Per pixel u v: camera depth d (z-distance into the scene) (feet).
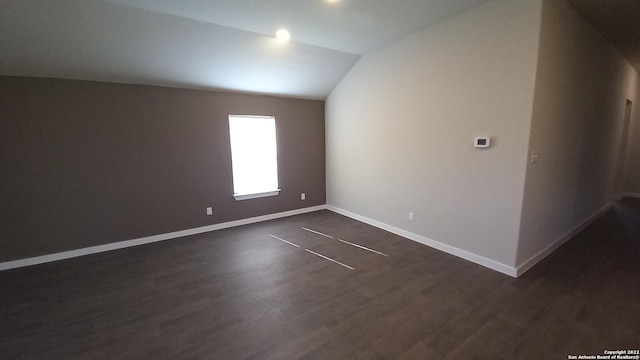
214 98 12.26
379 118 11.93
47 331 5.98
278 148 14.34
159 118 11.14
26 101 8.92
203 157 12.28
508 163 7.70
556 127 8.29
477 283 7.59
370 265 8.86
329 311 6.49
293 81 12.98
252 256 9.77
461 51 8.49
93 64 9.16
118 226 10.75
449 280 7.79
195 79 11.13
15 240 9.15
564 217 10.00
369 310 6.49
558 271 8.14
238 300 7.03
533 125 7.27
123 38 8.50
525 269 8.21
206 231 12.67
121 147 10.52
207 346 5.44
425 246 10.34
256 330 5.88
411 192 10.87
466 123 8.62
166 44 9.13
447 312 6.34
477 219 8.67
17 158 8.97
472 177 8.65
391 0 7.50
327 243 10.89
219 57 10.28
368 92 12.34
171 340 5.63
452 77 8.84
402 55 10.43
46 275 8.56
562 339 5.41
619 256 9.09
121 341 5.63
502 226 8.04
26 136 9.03
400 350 5.23
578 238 10.62
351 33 9.80
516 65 7.29
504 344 5.31
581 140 10.03
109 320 6.31
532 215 8.08
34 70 8.77
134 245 11.05
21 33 7.54
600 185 12.96
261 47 10.31
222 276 8.32
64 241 9.86
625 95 13.96
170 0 7.25
